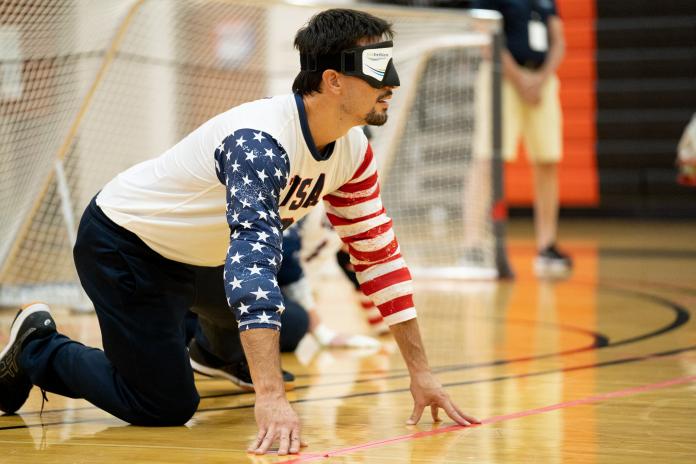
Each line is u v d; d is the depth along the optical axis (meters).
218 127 3.82
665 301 8.68
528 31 11.12
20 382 4.45
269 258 3.53
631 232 16.14
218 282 4.41
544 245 11.80
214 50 9.42
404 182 12.08
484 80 10.60
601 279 10.46
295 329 6.32
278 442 3.78
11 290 8.87
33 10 6.66
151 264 4.11
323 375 5.56
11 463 3.60
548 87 11.34
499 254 10.62
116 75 9.33
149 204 4.02
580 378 5.24
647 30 18.78
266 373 3.53
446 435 3.96
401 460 3.56
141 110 9.52
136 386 4.13
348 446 3.79
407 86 10.12
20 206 7.83
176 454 3.69
